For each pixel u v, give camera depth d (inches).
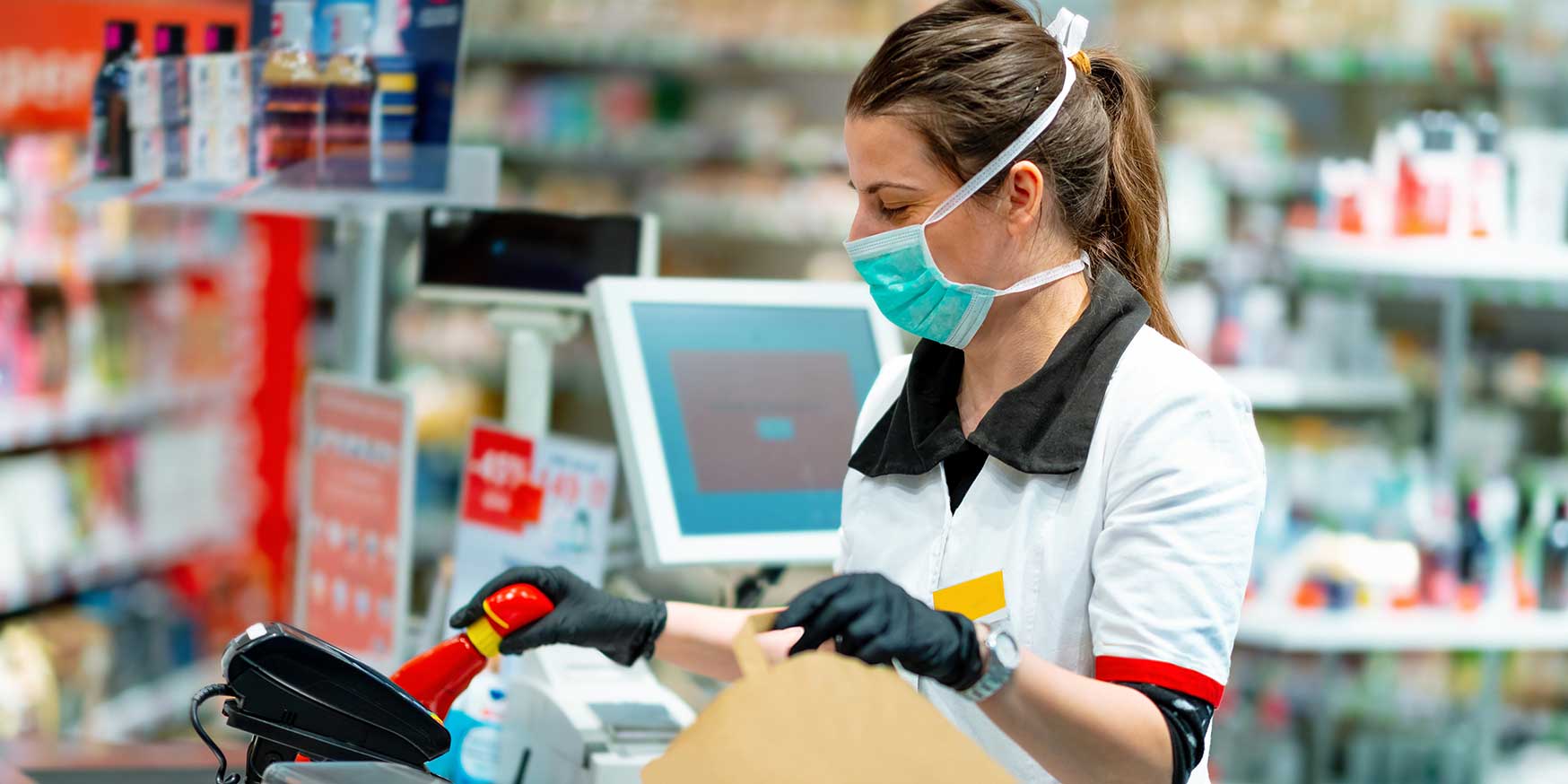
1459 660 164.2
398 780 43.6
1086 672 50.8
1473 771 162.4
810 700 37.1
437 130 75.0
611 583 77.1
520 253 79.6
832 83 213.9
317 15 78.5
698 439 68.0
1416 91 179.0
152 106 84.5
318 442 81.1
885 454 56.6
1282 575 154.6
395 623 74.5
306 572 82.0
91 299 180.4
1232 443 48.6
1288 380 164.1
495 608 46.3
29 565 167.2
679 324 69.9
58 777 68.7
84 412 174.4
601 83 214.7
